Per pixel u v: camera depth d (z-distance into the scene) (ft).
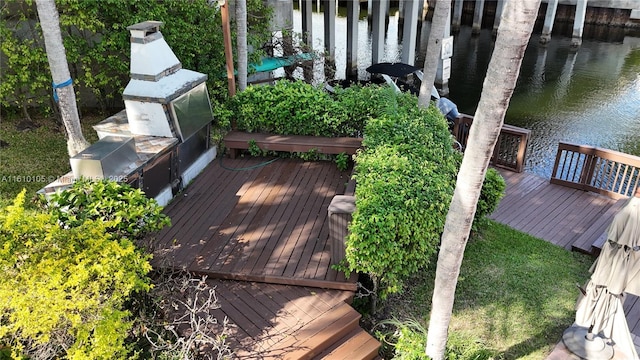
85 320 11.62
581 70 56.39
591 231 21.07
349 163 23.50
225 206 19.90
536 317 16.33
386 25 77.36
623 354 14.42
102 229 13.14
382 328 15.34
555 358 14.61
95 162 16.28
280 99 24.07
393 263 14.93
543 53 63.57
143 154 18.54
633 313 16.51
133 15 25.79
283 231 18.15
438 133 21.43
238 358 12.80
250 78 35.83
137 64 19.67
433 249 15.81
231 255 16.70
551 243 20.54
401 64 37.45
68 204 14.61
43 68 26.14
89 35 27.37
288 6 39.37
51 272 11.84
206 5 28.40
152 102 19.53
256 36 32.30
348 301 15.21
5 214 13.10
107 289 12.36
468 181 10.22
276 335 13.58
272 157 24.45
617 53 62.85
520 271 18.58
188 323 13.38
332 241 15.69
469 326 15.93
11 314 11.34
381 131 20.74
